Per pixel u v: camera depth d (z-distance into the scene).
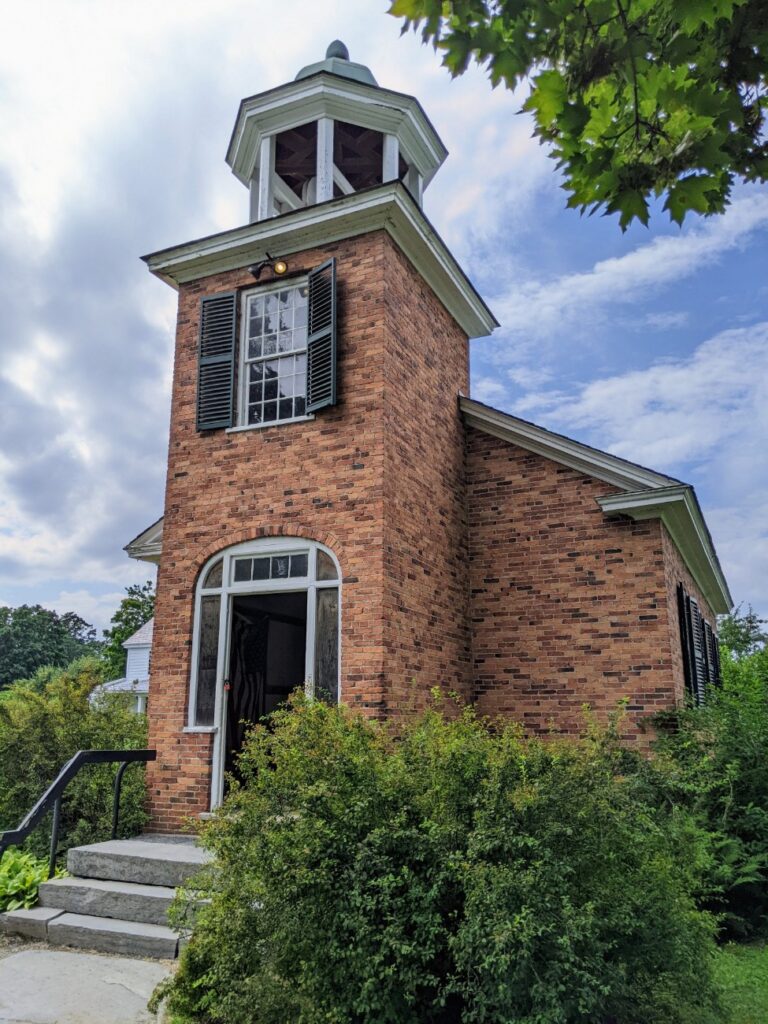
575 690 9.32
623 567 9.41
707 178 2.60
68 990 4.89
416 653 8.34
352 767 4.48
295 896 3.98
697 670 11.22
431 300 10.05
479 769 4.34
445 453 9.92
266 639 9.63
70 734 9.00
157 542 12.04
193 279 9.79
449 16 2.59
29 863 7.17
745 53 2.62
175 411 9.41
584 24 2.50
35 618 68.81
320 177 9.80
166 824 8.06
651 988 3.94
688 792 7.04
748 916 6.76
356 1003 3.67
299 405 8.87
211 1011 4.04
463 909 3.95
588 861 3.99
